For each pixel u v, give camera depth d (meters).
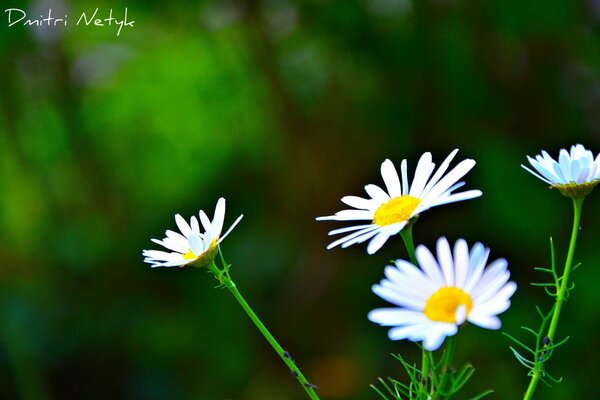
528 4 1.04
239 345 1.14
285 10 1.16
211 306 1.17
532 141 1.10
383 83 1.16
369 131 1.19
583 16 1.06
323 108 1.21
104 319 1.17
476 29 1.09
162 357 1.14
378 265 1.13
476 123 1.12
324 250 1.19
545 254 1.01
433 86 1.13
